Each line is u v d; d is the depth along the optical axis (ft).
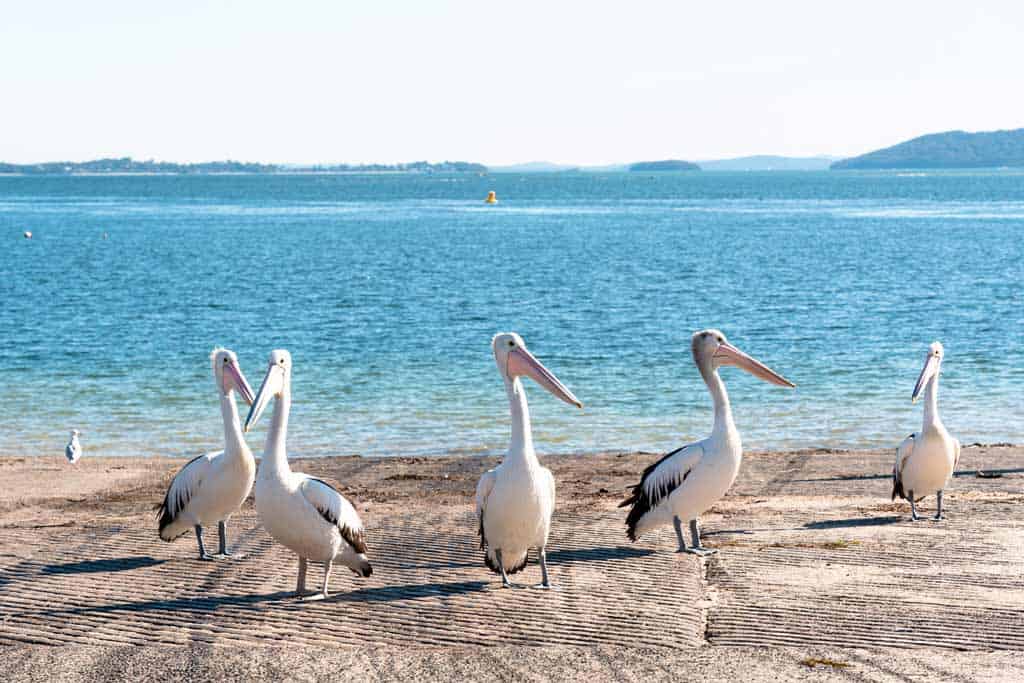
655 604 32.01
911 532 41.34
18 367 97.91
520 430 33.24
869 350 105.50
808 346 108.68
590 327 124.98
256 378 92.99
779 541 40.01
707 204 526.98
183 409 79.87
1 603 32.32
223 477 37.04
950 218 366.22
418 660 27.22
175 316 134.72
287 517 31.63
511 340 33.22
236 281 177.37
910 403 79.82
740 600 32.27
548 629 29.71
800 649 27.89
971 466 58.39
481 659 27.30
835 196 628.69
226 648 28.14
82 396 84.53
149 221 374.02
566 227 335.47
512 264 208.64
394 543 40.42
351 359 102.99
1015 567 35.50
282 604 32.14
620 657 27.37
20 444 69.31
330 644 28.50
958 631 29.12
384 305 146.30
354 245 261.24
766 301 148.15
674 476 38.22
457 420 75.41
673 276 184.34
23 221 374.63
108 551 39.27
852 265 199.82
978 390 84.48
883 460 60.49
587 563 37.17
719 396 38.42
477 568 36.65
